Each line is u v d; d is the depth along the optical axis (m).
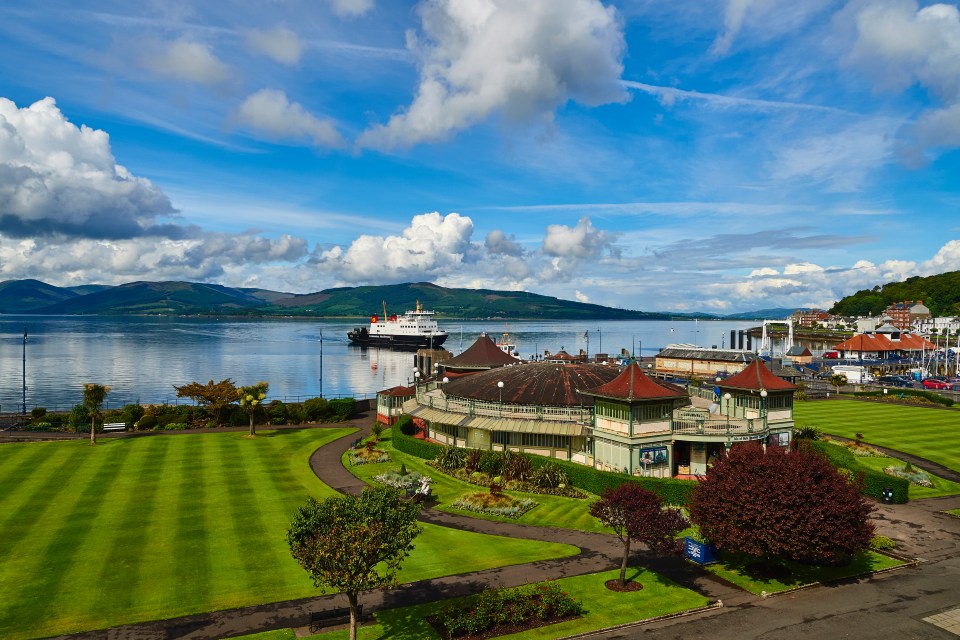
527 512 47.62
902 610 30.73
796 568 36.34
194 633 28.30
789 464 33.53
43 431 79.75
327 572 24.53
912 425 83.94
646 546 39.97
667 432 55.06
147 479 54.78
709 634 28.23
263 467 60.16
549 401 64.50
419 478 53.19
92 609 30.50
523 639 27.78
